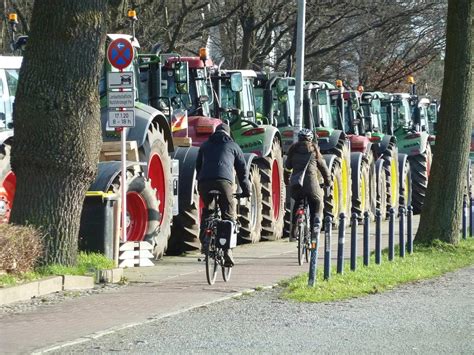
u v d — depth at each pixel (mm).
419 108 78875
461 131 39469
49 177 27469
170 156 37938
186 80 39594
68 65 27109
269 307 24406
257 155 45219
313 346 19203
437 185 39812
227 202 28938
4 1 62812
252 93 48344
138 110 35312
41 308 23578
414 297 26859
